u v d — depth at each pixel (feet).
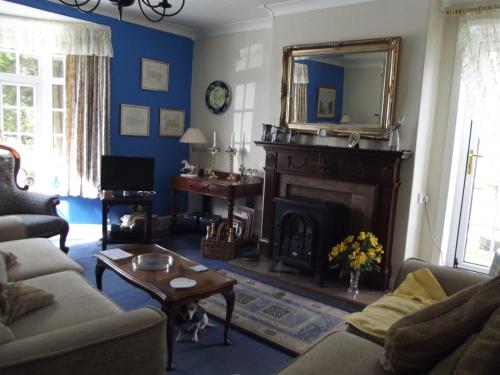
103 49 14.62
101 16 14.60
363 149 11.23
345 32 12.05
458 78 11.43
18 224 10.36
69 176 15.16
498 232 11.70
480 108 10.99
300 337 8.81
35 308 6.37
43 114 15.12
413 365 4.76
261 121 15.53
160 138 17.13
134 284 8.05
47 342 4.61
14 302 6.20
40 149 15.28
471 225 12.08
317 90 12.77
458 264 12.34
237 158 16.47
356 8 11.77
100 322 5.09
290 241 12.32
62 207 15.35
